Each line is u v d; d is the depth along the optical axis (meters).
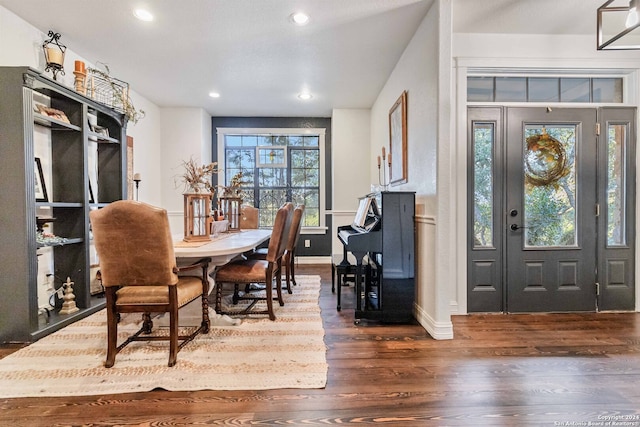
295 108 5.12
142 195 4.52
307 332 2.40
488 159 2.92
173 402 1.55
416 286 2.75
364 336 2.37
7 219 2.22
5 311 2.21
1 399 1.57
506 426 1.39
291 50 3.15
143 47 3.08
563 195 2.95
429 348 2.16
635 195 2.94
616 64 2.88
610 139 2.96
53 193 2.79
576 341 2.28
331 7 2.44
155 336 2.15
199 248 2.27
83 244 2.81
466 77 2.85
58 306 2.82
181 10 2.47
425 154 2.58
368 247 2.66
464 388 1.68
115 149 3.38
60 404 1.53
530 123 2.92
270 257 2.67
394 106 3.48
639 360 1.99
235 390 1.65
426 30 2.54
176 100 4.68
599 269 2.95
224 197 3.79
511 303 2.92
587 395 1.62
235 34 2.83
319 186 5.69
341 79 3.90
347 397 1.60
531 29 2.77
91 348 2.12
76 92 2.69
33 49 2.69
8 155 2.21
